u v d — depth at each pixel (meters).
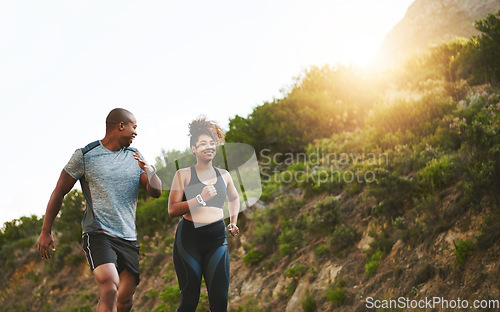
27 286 13.79
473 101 8.34
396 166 7.64
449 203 6.14
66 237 14.38
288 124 11.68
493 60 9.66
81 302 11.74
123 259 3.18
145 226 12.39
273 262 7.99
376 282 6.09
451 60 10.72
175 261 3.65
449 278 5.34
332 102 11.95
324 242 7.54
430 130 8.26
